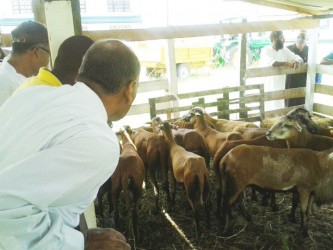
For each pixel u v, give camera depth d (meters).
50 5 2.01
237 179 3.71
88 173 1.13
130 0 19.55
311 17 6.75
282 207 4.49
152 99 6.26
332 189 3.73
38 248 1.09
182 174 3.97
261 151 3.71
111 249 1.42
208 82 15.47
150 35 4.80
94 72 1.32
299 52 7.78
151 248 3.74
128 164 3.85
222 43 18.27
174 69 7.36
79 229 1.84
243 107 7.17
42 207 1.07
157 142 4.61
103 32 4.36
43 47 2.49
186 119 5.46
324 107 7.54
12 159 1.16
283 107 8.04
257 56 18.27
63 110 1.19
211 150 5.01
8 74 2.41
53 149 1.08
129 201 3.89
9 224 1.02
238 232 3.94
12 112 1.29
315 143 4.36
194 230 4.04
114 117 1.45
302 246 3.68
